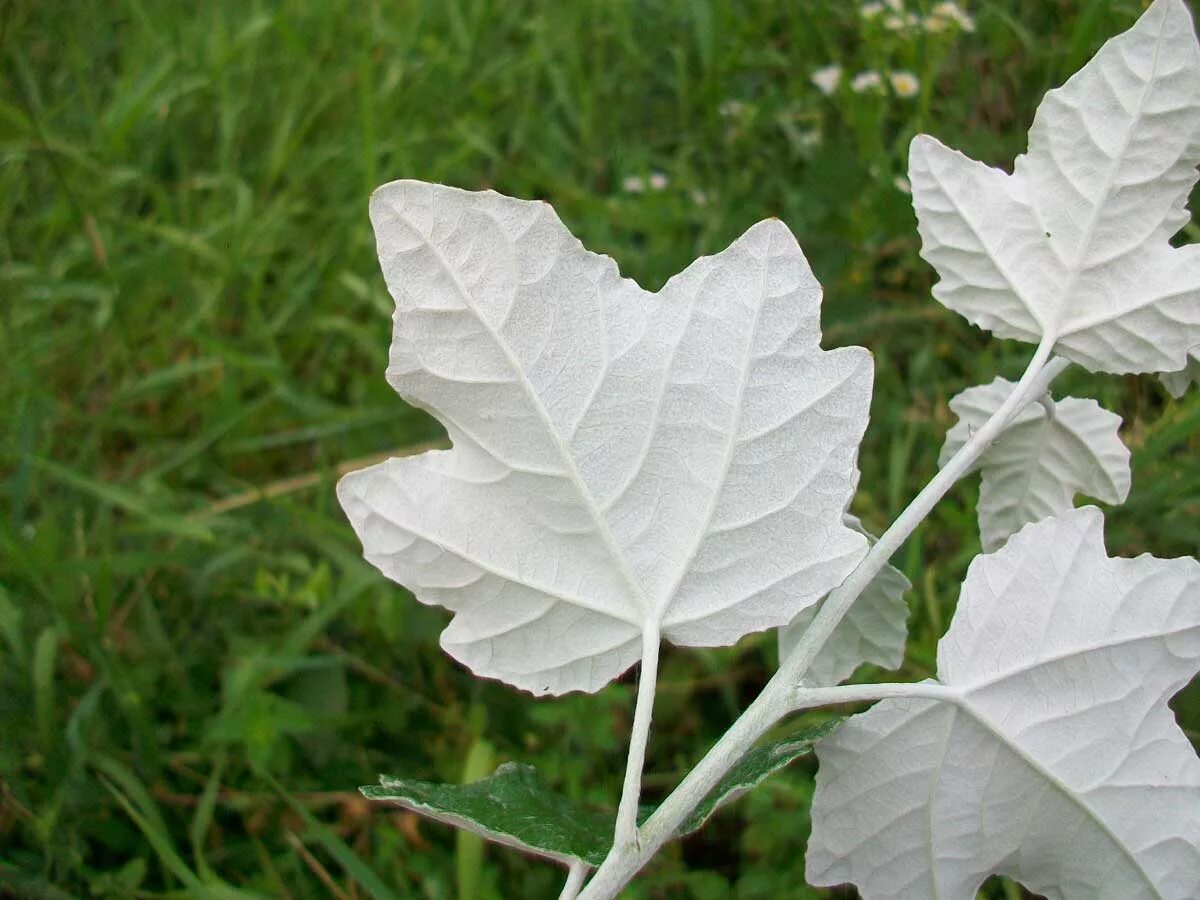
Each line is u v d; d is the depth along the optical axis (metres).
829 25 0.59
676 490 0.18
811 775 0.35
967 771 0.19
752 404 0.18
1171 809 0.19
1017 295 0.20
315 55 0.66
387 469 0.18
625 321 0.18
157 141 0.61
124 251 0.57
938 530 0.41
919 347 0.46
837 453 0.18
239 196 0.56
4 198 0.55
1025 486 0.25
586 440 0.18
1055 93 0.20
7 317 0.51
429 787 0.19
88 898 0.34
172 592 0.43
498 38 0.69
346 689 0.39
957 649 0.19
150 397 0.51
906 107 0.52
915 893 0.20
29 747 0.37
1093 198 0.20
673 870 0.34
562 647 0.18
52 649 0.36
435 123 0.63
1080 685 0.18
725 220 0.50
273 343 0.52
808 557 0.18
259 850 0.35
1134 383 0.38
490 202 0.17
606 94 0.62
